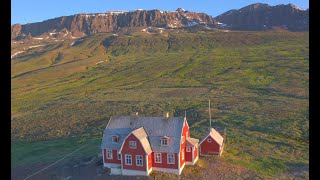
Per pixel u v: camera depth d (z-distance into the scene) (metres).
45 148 60.47
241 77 132.38
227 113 78.19
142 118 46.31
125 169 42.94
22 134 74.25
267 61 160.25
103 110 92.00
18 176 47.16
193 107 87.31
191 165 44.69
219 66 159.75
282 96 95.19
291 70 134.75
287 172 43.50
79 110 95.06
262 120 70.38
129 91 121.44
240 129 64.56
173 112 83.50
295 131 61.66
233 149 52.72
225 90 110.19
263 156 49.47
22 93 133.38
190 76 145.38
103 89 131.12
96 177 43.03
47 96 124.81
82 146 59.41
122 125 46.12
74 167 47.50
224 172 42.97
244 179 41.16
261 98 94.06
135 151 42.09
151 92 116.00
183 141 43.97
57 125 80.25
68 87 141.88
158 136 43.44
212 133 49.66
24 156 56.41
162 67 170.88
